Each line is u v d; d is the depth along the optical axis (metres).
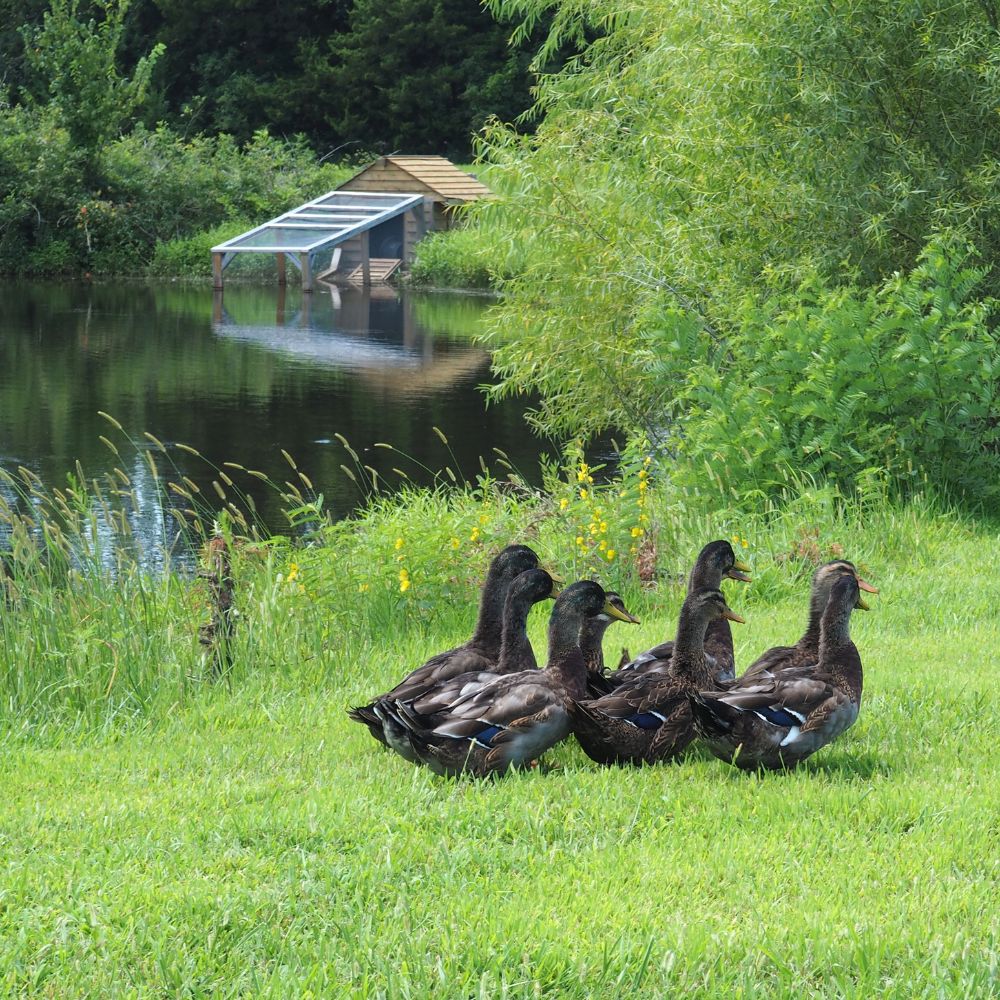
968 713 7.73
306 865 5.56
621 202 18.41
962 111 15.82
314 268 54.25
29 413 24.61
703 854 5.70
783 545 12.07
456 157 72.19
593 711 6.57
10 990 4.57
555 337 18.83
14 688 8.41
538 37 67.88
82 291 48.19
